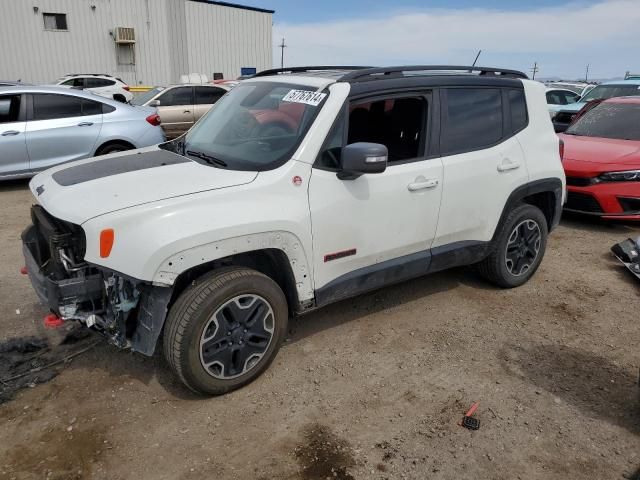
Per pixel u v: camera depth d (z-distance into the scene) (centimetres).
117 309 296
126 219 277
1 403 311
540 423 305
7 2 2386
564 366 364
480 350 382
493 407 318
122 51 2664
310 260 335
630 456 281
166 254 276
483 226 430
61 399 316
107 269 278
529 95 460
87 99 839
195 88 1379
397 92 370
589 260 570
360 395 327
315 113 338
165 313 289
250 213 302
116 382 333
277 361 360
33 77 2505
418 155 388
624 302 466
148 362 354
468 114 414
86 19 2555
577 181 671
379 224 363
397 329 408
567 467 273
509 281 473
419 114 389
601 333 412
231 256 321
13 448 276
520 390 335
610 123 786
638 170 640
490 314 436
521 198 451
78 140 821
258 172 321
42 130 798
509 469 270
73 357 359
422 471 267
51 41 2509
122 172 334
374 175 356
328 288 351
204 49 2855
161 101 1339
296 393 327
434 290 479
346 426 299
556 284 502
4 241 585
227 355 312
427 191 384
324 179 333
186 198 292
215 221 290
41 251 350
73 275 305
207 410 309
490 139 427
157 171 331
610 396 331
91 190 308
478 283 496
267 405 315
